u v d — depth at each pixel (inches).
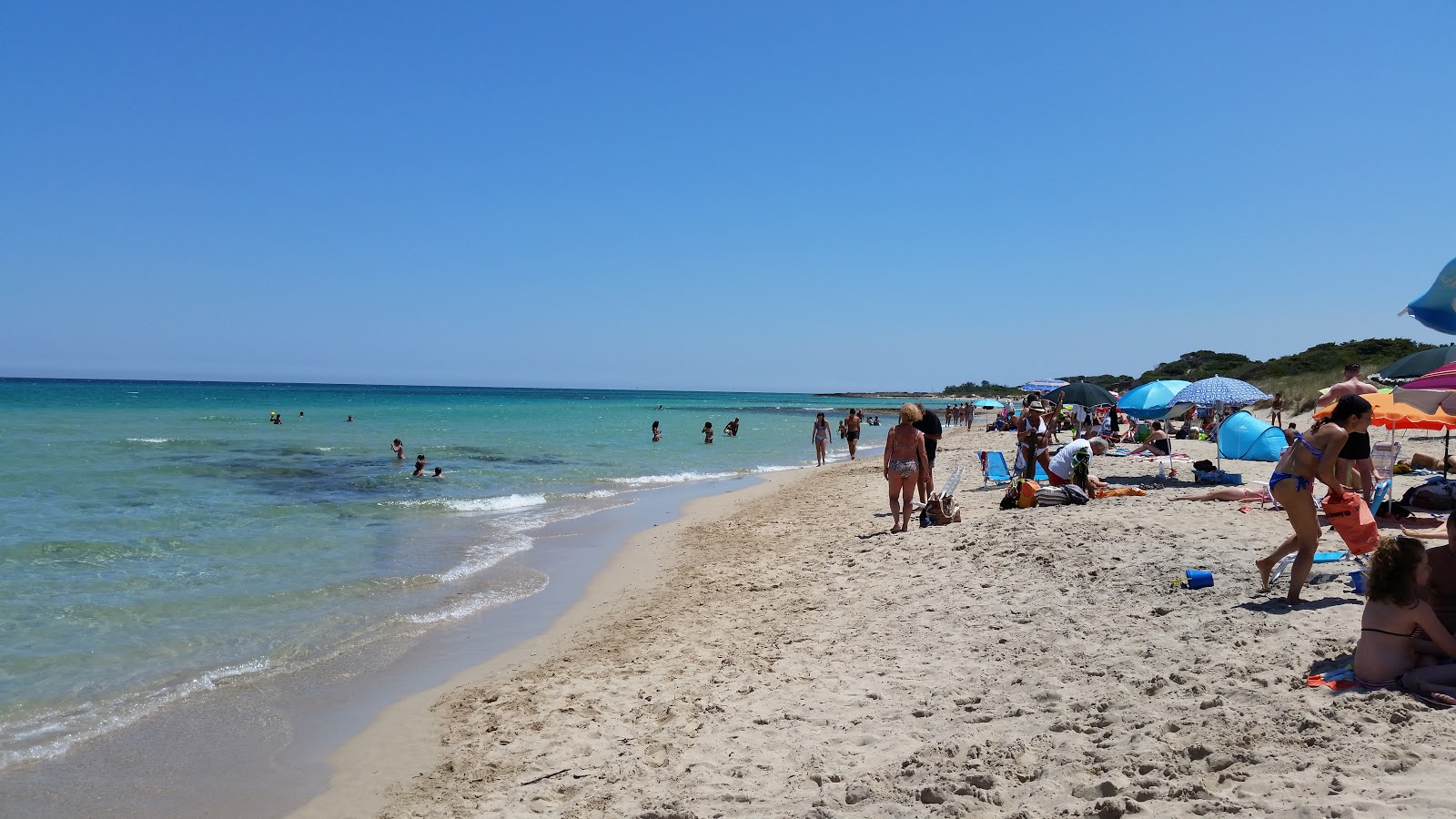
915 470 470.3
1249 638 224.2
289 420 1979.6
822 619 320.5
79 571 419.5
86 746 232.1
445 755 225.8
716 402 6151.6
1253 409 1531.7
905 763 186.9
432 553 489.7
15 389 4335.6
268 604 372.8
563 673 286.2
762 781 190.1
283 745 234.4
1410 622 180.1
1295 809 136.3
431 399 4722.0
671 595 392.8
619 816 181.8
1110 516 419.8
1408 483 493.0
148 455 1031.6
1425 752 148.2
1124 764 167.3
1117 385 3080.7
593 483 859.4
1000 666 241.3
